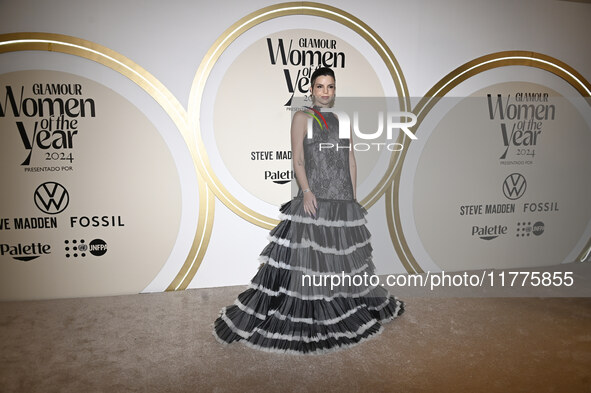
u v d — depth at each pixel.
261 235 3.16
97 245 2.95
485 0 3.22
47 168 2.80
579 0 3.34
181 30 2.83
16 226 2.82
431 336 2.40
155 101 2.88
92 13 2.71
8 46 2.63
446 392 1.90
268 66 2.98
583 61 3.46
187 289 3.10
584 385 1.95
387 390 1.91
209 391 1.91
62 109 2.77
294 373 2.05
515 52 3.31
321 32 3.01
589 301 2.91
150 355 2.21
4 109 2.70
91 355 2.21
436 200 3.41
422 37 3.17
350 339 2.29
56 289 2.94
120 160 2.89
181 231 3.05
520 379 1.99
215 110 2.95
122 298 2.96
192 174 3.00
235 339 2.33
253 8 2.90
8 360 2.16
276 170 3.10
